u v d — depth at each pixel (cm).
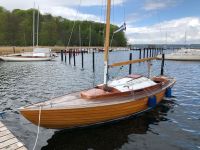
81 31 9494
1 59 4625
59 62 4809
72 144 1016
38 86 2233
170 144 1041
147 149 994
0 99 1736
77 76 2936
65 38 9281
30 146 1002
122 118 1205
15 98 1770
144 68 3975
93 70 3469
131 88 1272
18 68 3666
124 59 6144
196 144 1045
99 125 1146
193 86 2264
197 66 4328
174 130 1184
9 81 2494
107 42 1175
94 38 9888
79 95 1196
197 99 1753
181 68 4006
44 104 1033
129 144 1030
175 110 1484
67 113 1000
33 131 1142
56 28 9325
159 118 1335
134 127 1192
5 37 7894
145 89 1340
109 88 1208
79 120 1041
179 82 2502
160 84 1491
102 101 1116
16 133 1119
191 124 1267
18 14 9994
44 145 1009
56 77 2819
